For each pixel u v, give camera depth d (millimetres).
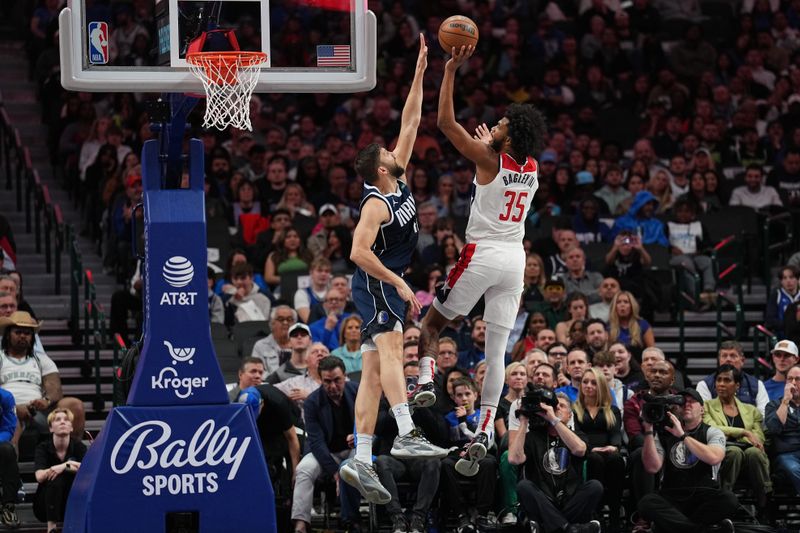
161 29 9812
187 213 9609
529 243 17312
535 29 23531
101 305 17281
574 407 13258
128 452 9344
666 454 12648
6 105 21625
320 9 10797
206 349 9531
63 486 12508
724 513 12453
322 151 19672
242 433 9531
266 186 18938
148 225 9539
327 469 12672
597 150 20656
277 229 17562
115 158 18922
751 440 13227
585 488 12586
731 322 17953
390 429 12945
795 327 15883
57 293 17656
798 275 16672
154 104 9617
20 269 18297
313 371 13820
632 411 13211
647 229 18594
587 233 18641
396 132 20828
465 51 8633
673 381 13242
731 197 20094
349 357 14688
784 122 21844
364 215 8938
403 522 12398
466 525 12742
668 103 22359
